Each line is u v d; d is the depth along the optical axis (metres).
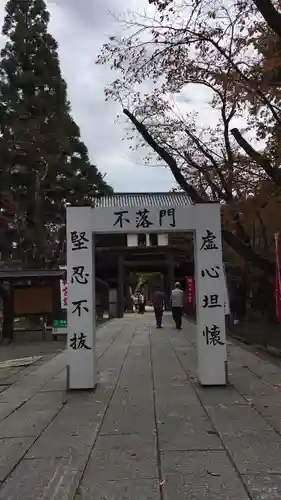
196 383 8.29
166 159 11.70
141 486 3.90
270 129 11.01
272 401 6.79
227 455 4.56
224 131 12.37
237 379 8.58
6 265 25.67
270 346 12.26
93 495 3.76
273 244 13.76
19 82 22.64
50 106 23.12
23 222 23.80
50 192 24.30
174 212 8.09
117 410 6.50
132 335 17.66
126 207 8.10
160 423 5.78
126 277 40.38
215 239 8.05
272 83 9.52
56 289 17.22
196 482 3.94
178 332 18.44
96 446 4.96
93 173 25.25
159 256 30.25
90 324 7.93
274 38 9.39
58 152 23.23
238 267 16.14
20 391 8.05
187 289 28.30
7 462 4.54
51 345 15.69
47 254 26.00
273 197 11.52
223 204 12.47
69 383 7.88
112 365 10.58
